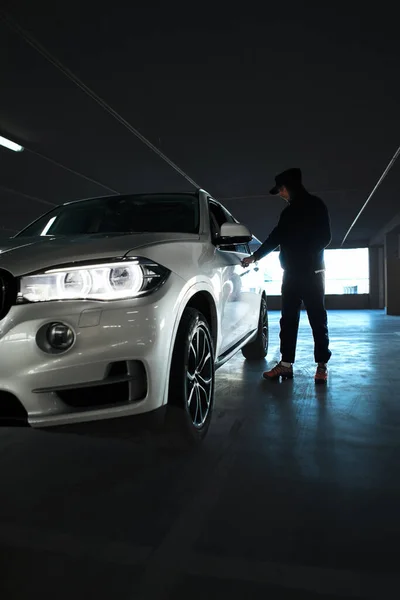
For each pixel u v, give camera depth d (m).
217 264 2.56
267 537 1.35
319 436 2.23
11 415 1.69
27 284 1.68
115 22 4.63
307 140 7.91
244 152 8.47
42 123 7.05
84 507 1.56
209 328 2.38
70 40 4.91
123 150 8.28
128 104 6.43
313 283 3.37
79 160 8.80
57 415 1.64
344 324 10.21
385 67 5.56
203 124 7.17
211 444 2.14
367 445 2.10
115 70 5.53
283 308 3.53
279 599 1.07
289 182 3.37
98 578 1.16
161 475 1.81
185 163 9.05
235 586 1.12
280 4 4.41
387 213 15.18
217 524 1.43
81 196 11.73
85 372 1.64
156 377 1.73
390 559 1.23
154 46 5.05
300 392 3.16
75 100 6.29
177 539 1.34
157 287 1.79
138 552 1.28
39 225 3.11
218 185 10.76
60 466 1.92
